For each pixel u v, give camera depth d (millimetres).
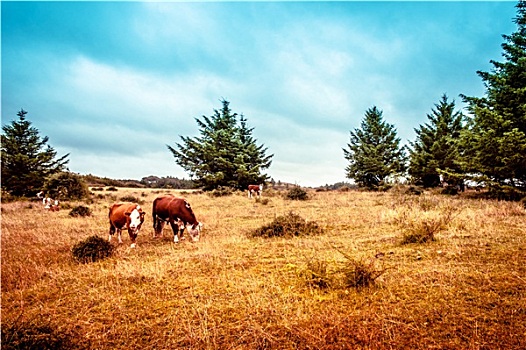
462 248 6531
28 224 12820
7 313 4527
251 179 37906
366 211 13312
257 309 4289
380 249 7109
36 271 6305
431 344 3312
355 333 3582
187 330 3809
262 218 13359
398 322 3711
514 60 15664
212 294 4918
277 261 6590
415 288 4684
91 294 5117
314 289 4895
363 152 36531
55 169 31875
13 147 30250
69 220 13820
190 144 37531
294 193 22500
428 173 27719
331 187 52031
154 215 9992
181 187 70500
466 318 3730
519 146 14383
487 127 16328
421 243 7273
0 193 27734
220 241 8727
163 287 5297
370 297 4461
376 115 37594
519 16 15312
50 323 4156
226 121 39219
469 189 24531
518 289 4379
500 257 5801
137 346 3609
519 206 11594
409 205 13898
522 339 3258
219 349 3469
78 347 3637
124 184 64312
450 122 27078
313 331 3666
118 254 7703
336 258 6602
